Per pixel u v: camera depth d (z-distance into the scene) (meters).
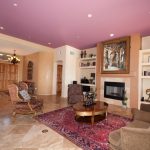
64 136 2.73
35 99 4.45
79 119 3.74
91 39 6.07
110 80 6.06
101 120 3.69
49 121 3.57
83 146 2.36
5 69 9.80
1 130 2.94
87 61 7.68
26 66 10.07
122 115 4.25
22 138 2.60
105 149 2.28
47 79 8.41
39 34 5.63
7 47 7.30
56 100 6.54
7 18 4.20
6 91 9.41
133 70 5.24
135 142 1.44
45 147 2.30
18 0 3.18
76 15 3.80
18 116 3.95
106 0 3.01
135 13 3.55
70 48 7.47
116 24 4.32
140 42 5.18
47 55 8.39
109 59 6.09
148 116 2.36
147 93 5.05
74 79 7.71
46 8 3.48
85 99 4.24
